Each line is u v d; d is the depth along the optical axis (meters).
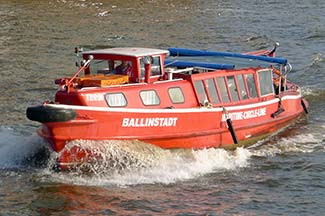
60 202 39.06
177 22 123.88
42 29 110.38
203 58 51.66
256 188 41.94
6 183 41.22
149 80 44.56
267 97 51.34
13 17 121.56
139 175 42.12
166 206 38.88
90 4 141.50
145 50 46.03
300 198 40.78
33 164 43.62
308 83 71.12
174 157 44.09
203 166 44.12
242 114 48.12
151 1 150.00
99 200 39.25
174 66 48.62
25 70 78.12
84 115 40.66
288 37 106.19
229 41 103.56
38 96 65.81
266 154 47.75
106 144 41.56
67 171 41.88
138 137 42.59
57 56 87.56
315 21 124.31
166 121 43.47
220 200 40.00
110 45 98.69
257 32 111.50
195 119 44.88
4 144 46.62
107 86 42.38
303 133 52.78
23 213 37.97
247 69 49.81
